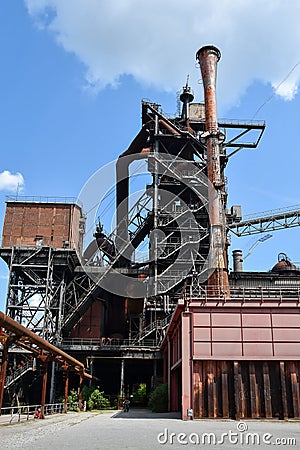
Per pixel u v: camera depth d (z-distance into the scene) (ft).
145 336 154.20
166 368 142.41
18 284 160.15
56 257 160.04
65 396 120.16
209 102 161.48
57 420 89.86
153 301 160.66
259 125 182.19
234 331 92.58
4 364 74.18
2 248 159.63
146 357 148.87
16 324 69.56
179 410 121.19
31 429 68.44
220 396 89.15
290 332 92.02
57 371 152.87
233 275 175.83
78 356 156.04
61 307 155.94
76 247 166.40
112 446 45.80
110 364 165.99
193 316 93.97
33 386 163.84
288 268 179.52
